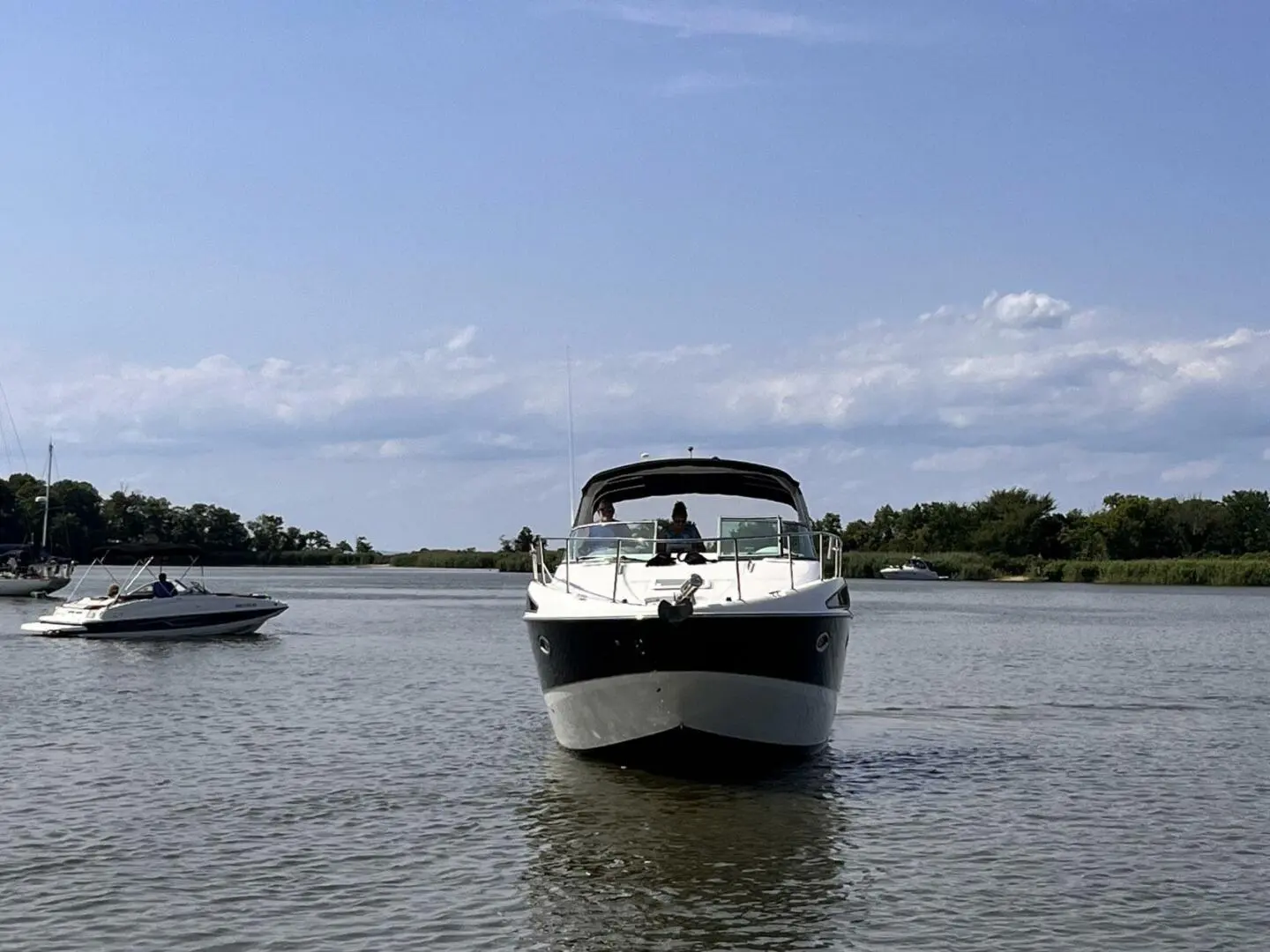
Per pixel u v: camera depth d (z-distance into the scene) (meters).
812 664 19.11
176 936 12.83
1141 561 134.62
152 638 44.75
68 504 179.50
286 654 40.09
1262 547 156.75
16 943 12.62
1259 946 12.62
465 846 15.98
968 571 139.62
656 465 22.58
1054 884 14.52
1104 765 21.14
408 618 61.28
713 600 18.50
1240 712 27.42
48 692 30.23
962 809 17.94
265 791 19.03
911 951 12.48
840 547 22.92
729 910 13.63
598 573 20.28
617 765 20.16
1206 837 16.52
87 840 16.23
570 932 12.96
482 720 25.75
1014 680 33.56
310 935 12.85
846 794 18.77
